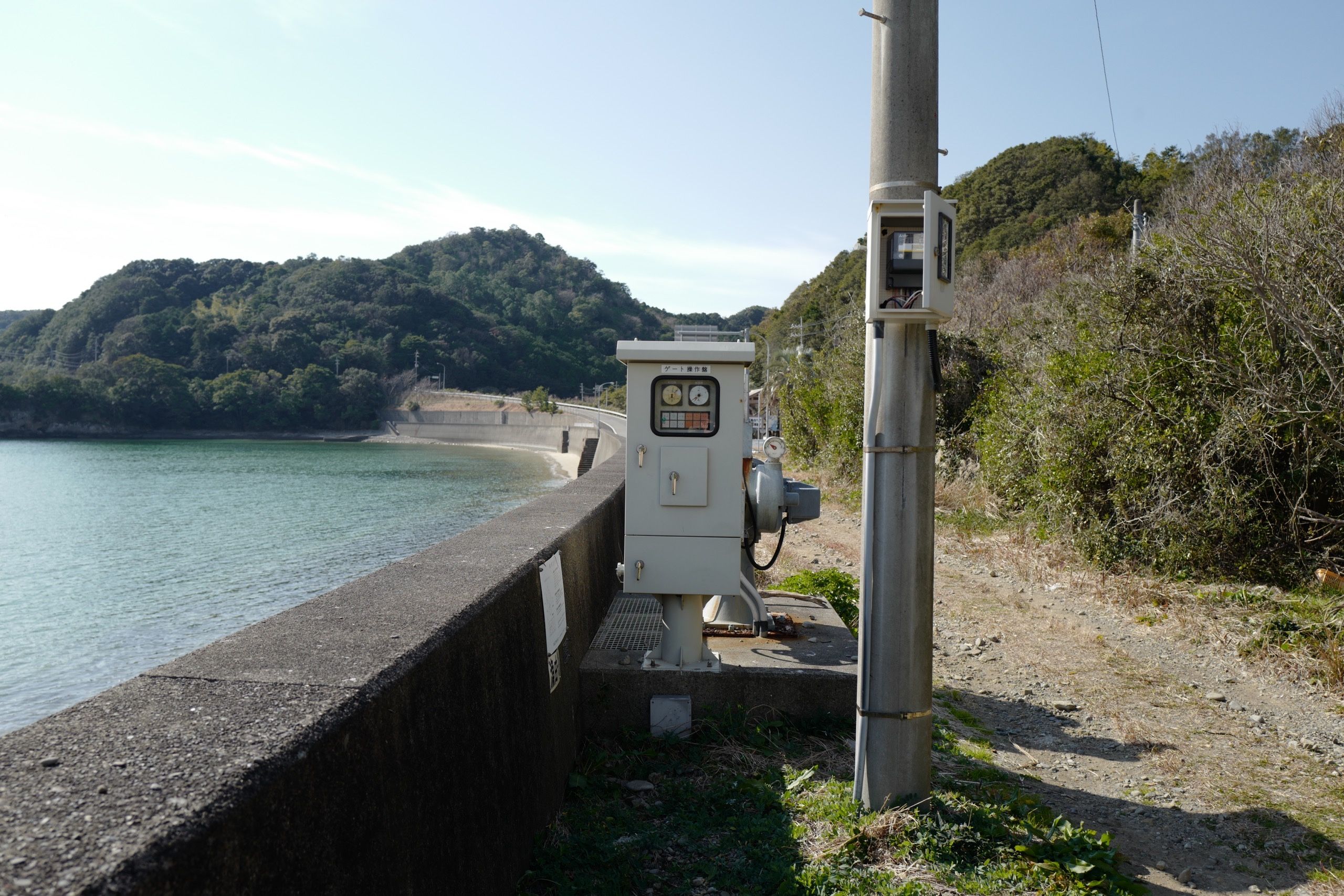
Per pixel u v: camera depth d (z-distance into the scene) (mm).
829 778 3975
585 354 197250
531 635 3357
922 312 3330
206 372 147875
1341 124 10414
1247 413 8453
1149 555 9320
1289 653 6504
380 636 2285
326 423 143000
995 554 10812
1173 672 6379
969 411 16406
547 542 4043
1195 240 9375
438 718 2270
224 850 1296
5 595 27859
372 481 66625
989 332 18109
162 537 38969
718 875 3096
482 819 2514
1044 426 11273
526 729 3104
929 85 3422
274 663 2029
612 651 4887
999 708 5645
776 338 82688
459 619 2551
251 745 1521
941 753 4586
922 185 3412
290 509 49031
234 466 82875
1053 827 3547
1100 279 10609
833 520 14938
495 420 129500
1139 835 3793
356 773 1760
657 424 4438
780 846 3330
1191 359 9102
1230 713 5500
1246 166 12867
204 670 1977
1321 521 8242
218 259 194625
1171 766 4625
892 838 3293
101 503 52469
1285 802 4160
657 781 3992
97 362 146250
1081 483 10203
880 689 3533
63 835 1180
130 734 1568
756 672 4559
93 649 21922
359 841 1727
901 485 3477
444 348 167375
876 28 3475
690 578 4441
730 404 4410
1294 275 8352
